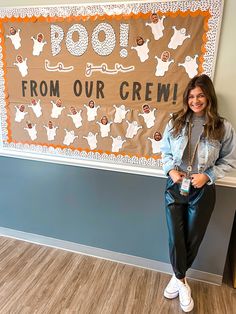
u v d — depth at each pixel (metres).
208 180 1.50
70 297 1.80
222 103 1.62
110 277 1.98
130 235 2.06
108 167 1.93
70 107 1.90
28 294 1.81
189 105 1.50
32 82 1.94
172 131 1.56
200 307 1.75
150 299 1.80
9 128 2.11
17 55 1.91
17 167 2.20
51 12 1.75
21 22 1.83
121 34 1.66
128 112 1.79
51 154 2.07
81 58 1.78
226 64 1.56
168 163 1.60
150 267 2.08
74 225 2.19
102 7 1.65
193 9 1.51
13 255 2.20
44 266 2.08
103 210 2.07
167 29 1.58
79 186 2.07
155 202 1.92
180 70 1.62
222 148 1.54
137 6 1.59
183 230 1.63
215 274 1.94
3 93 2.04
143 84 1.71
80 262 2.13
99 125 1.88
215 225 1.83
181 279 1.74
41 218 2.28
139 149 1.85
